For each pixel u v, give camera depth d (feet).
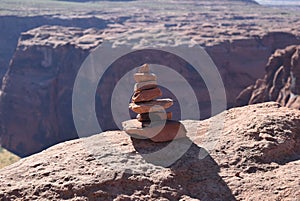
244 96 166.71
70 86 189.16
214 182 25.63
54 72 199.00
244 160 27.20
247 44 226.99
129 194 24.45
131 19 452.76
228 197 24.54
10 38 344.49
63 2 522.06
